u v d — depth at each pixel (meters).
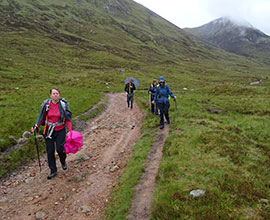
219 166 5.57
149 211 4.26
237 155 6.63
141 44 171.75
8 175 6.64
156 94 10.14
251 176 5.18
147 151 7.53
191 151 6.78
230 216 3.61
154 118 12.63
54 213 4.87
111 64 80.62
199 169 5.45
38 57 69.00
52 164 6.40
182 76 70.00
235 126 11.75
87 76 49.72
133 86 17.75
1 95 21.06
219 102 21.33
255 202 4.07
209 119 13.06
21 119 11.91
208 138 7.96
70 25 158.62
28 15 146.38
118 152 8.41
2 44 75.25
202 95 28.39
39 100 19.25
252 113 16.52
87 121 13.76
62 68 59.72
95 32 162.38
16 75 39.53
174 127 10.02
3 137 8.96
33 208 5.06
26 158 7.79
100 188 5.84
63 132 6.21
